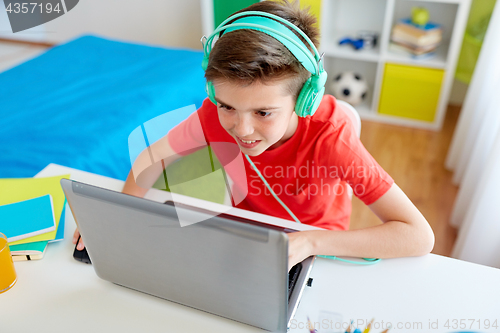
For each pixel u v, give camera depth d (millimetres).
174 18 3379
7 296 765
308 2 2498
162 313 733
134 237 652
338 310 731
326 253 813
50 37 3855
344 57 2928
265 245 551
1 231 865
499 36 1745
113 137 1575
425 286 772
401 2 2639
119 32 3629
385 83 2621
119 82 1947
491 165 1432
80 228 697
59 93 1855
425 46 2475
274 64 664
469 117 2027
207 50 750
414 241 820
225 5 2754
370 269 808
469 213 1564
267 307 644
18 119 1669
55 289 778
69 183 635
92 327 709
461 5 2230
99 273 773
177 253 637
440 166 2283
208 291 675
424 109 2602
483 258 1476
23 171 1389
